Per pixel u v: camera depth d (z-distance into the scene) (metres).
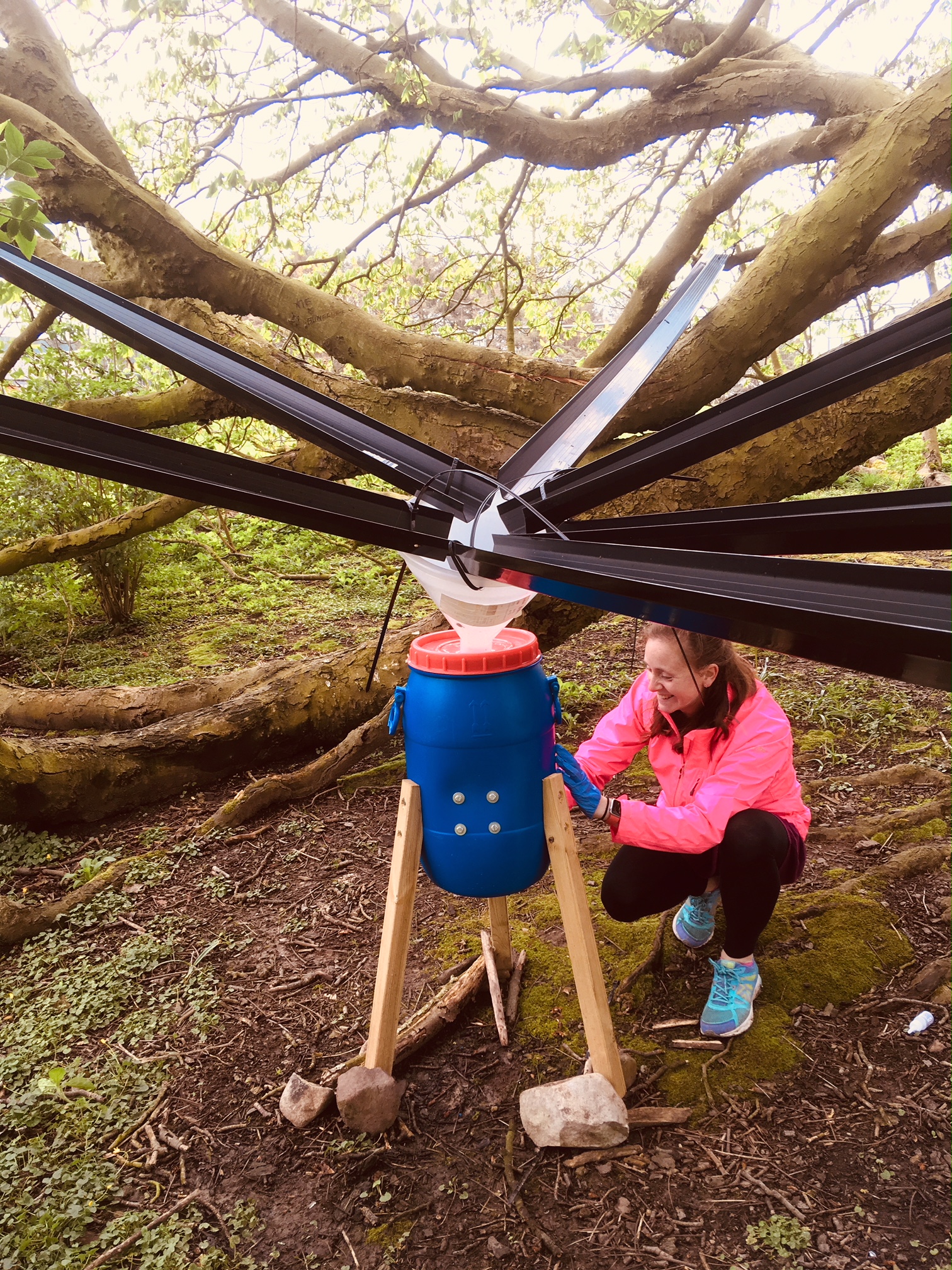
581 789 2.08
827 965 2.58
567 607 4.41
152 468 0.96
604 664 5.51
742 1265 1.69
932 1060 2.20
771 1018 2.38
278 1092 2.21
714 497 4.13
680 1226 1.79
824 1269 1.67
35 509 6.10
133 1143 2.07
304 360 4.78
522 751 1.96
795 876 2.42
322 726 4.22
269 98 5.28
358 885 3.19
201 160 5.57
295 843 3.54
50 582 6.38
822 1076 2.18
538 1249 1.76
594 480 1.31
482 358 4.42
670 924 2.83
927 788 3.65
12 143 2.08
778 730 2.21
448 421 4.52
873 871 3.04
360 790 3.97
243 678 4.55
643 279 5.13
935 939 2.70
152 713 4.46
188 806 3.88
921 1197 1.81
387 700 4.27
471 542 1.36
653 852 2.38
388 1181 1.94
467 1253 1.76
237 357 1.32
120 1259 1.76
